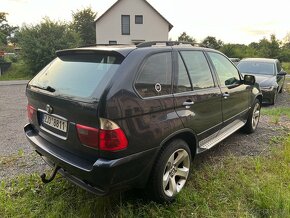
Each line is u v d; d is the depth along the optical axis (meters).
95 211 2.64
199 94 3.11
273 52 33.28
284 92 11.97
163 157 2.62
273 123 5.88
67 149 2.50
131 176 2.37
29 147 4.44
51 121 2.65
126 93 2.24
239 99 4.30
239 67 10.00
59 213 2.58
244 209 2.70
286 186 3.09
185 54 3.10
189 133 2.99
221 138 3.73
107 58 2.51
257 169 3.47
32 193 2.93
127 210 2.61
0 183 3.18
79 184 2.46
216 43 45.34
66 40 24.17
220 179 3.26
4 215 2.58
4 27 40.91
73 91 2.41
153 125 2.45
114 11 31.70
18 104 8.83
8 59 28.23
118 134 2.17
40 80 2.98
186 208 2.70
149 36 32.62
